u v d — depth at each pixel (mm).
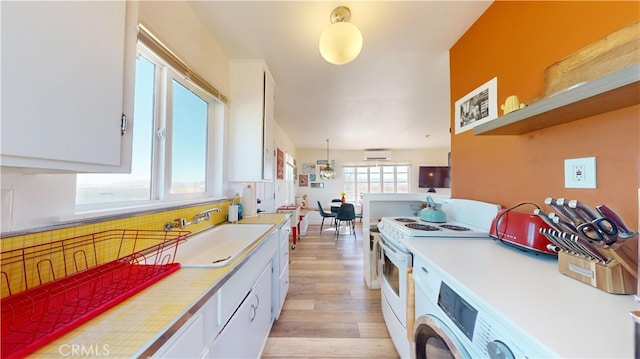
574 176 914
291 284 2625
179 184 1574
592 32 850
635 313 407
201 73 1613
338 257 3629
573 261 725
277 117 3891
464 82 1663
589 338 449
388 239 1639
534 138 1100
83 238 825
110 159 663
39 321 533
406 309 1282
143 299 667
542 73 1062
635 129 732
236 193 2326
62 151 534
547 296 616
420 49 1880
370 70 2258
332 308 2109
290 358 1496
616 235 646
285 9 1466
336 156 7266
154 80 1370
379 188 7203
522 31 1177
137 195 1251
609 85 598
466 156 1633
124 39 719
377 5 1408
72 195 834
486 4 1398
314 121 4137
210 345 807
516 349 505
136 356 462
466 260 910
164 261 1077
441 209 1865
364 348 1594
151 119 1349
